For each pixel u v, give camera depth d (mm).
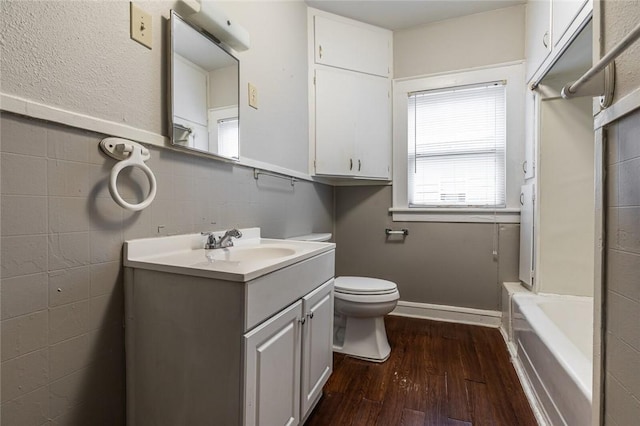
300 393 1231
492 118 2492
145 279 1018
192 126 1294
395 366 1829
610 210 810
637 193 702
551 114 2014
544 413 1345
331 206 2883
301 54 2316
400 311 2727
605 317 826
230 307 896
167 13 1206
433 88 2615
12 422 790
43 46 831
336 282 2055
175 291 972
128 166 1040
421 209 2652
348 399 1515
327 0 2340
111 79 1002
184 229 1281
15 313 790
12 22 771
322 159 2463
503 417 1386
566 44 1573
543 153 2029
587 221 1974
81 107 917
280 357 1077
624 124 751
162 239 1163
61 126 875
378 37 2662
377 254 2807
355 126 2574
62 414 894
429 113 2654
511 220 2426
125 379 1062
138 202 1098
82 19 922
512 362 1867
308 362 1292
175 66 1214
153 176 1089
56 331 876
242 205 1644
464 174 2568
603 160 836
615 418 780
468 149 2555
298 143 2270
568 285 2004
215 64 1432
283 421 1104
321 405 1468
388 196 2770
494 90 2482
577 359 1180
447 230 2598
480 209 2490
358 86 2586
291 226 2162
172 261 1042
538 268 2039
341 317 2150
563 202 2004
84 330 943
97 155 965
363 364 1852
